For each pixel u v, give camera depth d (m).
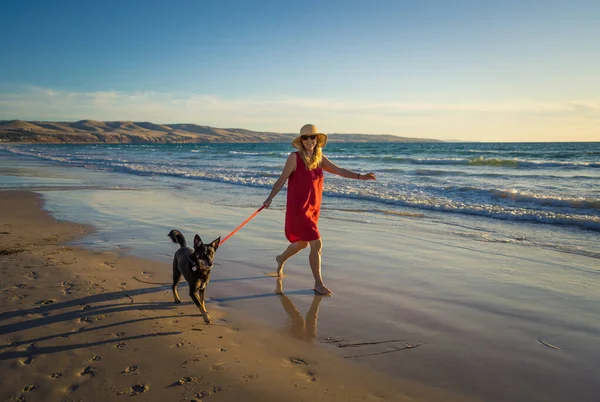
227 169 24.86
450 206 11.15
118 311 4.51
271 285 5.53
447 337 4.00
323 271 6.14
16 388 3.06
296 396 3.01
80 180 19.30
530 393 3.09
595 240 7.74
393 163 29.61
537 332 4.09
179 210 11.21
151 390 3.05
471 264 6.36
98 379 3.19
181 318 4.41
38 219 9.73
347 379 3.26
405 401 2.99
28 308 4.52
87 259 6.45
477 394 3.08
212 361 3.49
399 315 4.53
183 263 4.62
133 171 24.20
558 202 10.98
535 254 6.86
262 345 3.82
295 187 5.35
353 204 12.19
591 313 4.52
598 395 3.06
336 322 4.36
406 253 7.01
